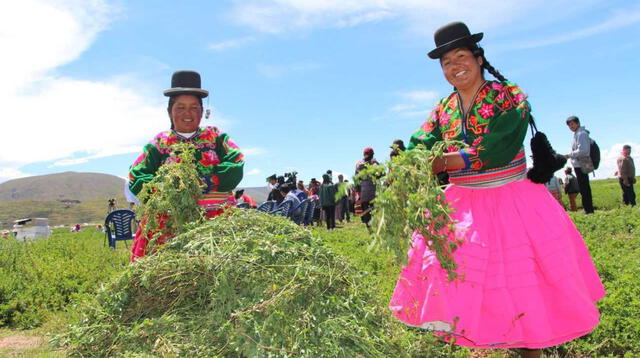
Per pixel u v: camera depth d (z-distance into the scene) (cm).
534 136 356
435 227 304
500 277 331
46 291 675
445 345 370
